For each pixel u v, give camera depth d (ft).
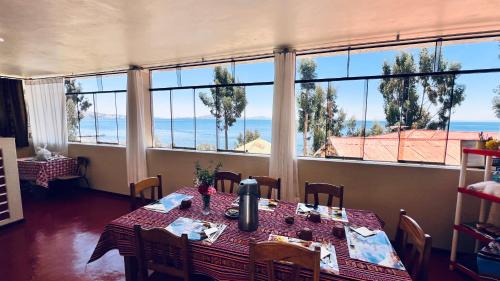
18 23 6.68
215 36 8.05
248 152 11.66
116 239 5.51
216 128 12.51
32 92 16.46
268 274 3.82
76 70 13.71
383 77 8.74
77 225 10.71
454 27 7.21
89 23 6.77
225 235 4.99
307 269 3.86
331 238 4.93
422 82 8.76
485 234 6.55
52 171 13.88
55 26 6.97
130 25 6.96
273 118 9.82
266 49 9.71
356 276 3.73
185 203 6.57
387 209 8.93
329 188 7.06
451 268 7.45
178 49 9.64
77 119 16.05
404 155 9.05
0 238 9.50
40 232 10.02
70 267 7.64
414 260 4.75
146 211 6.34
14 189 10.63
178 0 5.43
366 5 5.71
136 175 13.10
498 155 6.32
